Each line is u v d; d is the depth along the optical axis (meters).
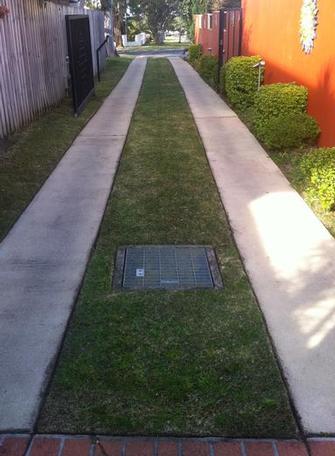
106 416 2.62
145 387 2.81
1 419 2.62
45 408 2.68
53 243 4.57
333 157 5.82
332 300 3.65
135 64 22.34
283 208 5.35
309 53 7.87
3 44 7.41
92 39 15.61
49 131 8.48
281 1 9.66
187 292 3.75
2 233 4.77
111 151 7.61
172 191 5.88
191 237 4.70
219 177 6.39
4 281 3.92
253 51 12.66
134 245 4.55
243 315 3.46
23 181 6.15
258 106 8.54
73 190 5.94
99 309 3.53
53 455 2.41
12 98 7.82
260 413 2.63
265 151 7.55
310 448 2.44
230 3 26.42
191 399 2.72
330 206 5.18
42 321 3.41
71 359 3.04
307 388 2.81
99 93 13.22
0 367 2.99
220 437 2.50
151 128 9.09
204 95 12.82
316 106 7.57
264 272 4.05
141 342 3.18
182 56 29.06
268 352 3.09
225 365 2.97
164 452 2.42
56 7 10.63
